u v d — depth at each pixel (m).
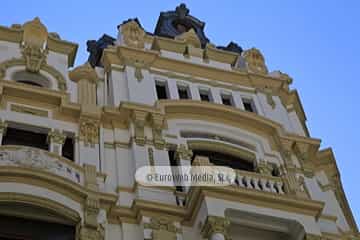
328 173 29.06
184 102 27.88
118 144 25.45
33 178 21.31
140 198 22.91
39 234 20.64
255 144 28.09
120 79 29.23
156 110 26.80
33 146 24.53
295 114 31.78
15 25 29.62
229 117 28.52
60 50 29.69
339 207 27.25
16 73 27.61
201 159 23.73
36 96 25.98
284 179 26.00
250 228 23.09
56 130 25.03
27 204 20.88
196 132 27.53
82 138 25.03
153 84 29.39
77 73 28.61
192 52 32.62
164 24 37.38
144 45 32.12
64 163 22.81
